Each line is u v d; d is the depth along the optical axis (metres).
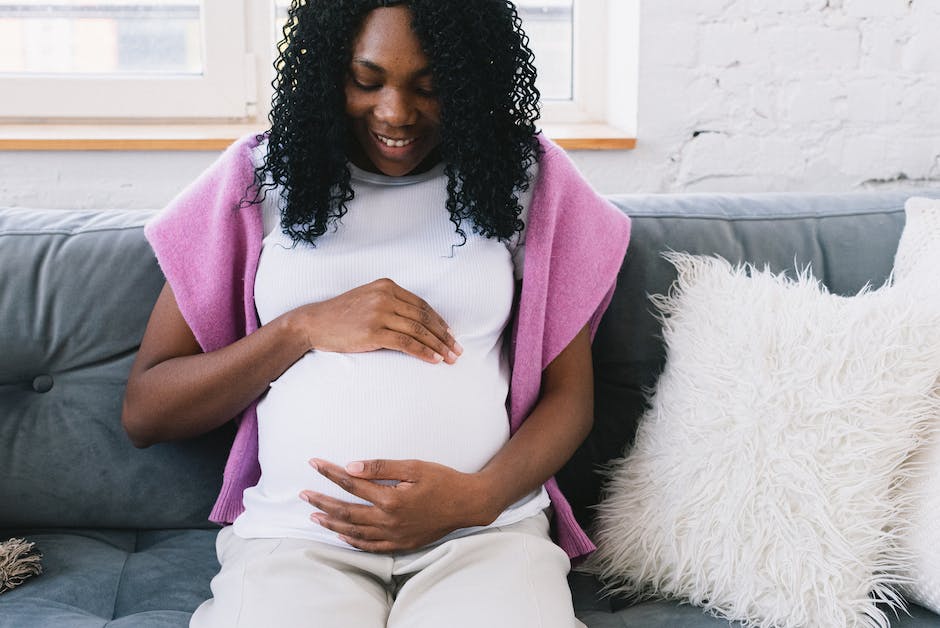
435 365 1.10
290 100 1.10
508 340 1.29
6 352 1.27
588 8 1.96
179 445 1.31
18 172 1.68
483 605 0.98
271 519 1.11
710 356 1.19
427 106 1.09
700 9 1.77
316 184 1.12
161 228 1.18
